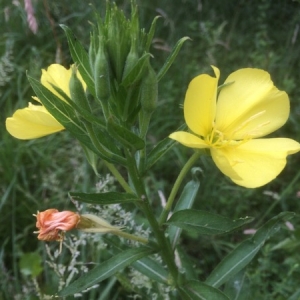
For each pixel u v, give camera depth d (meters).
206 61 0.45
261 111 0.16
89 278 0.17
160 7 0.51
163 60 0.45
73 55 0.16
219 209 0.36
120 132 0.15
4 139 0.37
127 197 0.16
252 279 0.28
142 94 0.15
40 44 0.46
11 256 0.33
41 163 0.36
